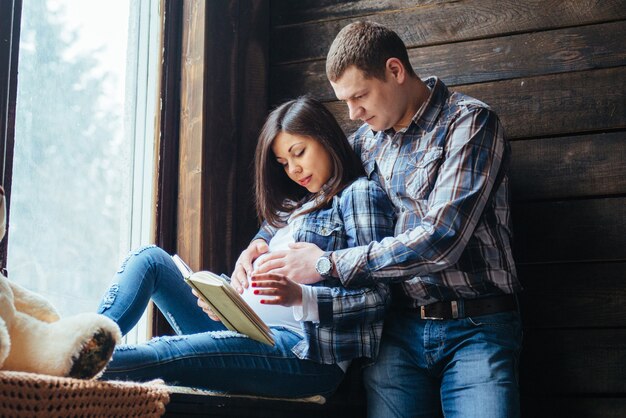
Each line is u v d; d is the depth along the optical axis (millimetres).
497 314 2107
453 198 2059
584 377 2311
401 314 2193
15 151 2111
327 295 2031
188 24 2619
